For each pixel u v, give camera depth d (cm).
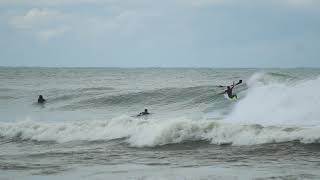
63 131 4222
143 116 5878
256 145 3381
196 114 5722
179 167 2841
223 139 3547
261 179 2452
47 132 4256
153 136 3719
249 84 6788
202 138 3634
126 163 3019
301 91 5034
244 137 3497
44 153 3478
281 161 2909
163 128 3725
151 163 2998
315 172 2586
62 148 3712
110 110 6906
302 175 2519
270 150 3212
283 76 6856
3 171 2822
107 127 4128
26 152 3566
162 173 2675
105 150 3534
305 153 3091
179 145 3575
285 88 5325
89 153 3425
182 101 7038
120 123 4125
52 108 7331
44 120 5822
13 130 4434
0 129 4516
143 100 7388
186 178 2534
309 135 3353
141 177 2589
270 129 3538
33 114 6588
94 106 7362
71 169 2847
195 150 3381
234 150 3297
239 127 3594
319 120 4238
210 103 6525
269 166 2778
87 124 4262
